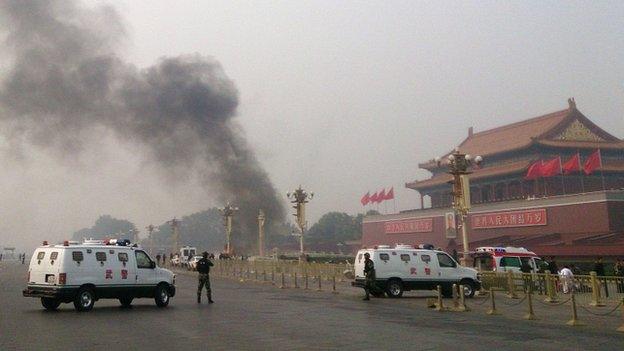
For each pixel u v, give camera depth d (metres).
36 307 21.08
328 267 43.03
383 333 14.25
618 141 89.06
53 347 11.84
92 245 20.33
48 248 19.88
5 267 75.00
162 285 21.69
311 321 16.94
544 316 18.95
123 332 14.21
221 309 20.77
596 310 21.06
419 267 26.80
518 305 22.95
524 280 28.44
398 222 91.00
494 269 31.94
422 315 19.00
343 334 14.03
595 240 55.75
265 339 13.12
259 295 28.47
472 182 90.69
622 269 30.36
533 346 12.23
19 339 12.93
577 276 27.42
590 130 88.50
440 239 80.56
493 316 18.95
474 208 74.81
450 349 11.77
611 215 58.22
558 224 63.41
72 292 19.28
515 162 88.00
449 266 27.12
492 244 67.75
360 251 27.78
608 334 14.45
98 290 19.91
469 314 19.56
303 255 52.09
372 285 25.55
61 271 19.16
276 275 50.09
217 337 13.41
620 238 54.69
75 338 13.12
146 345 12.16
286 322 16.62
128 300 21.94
